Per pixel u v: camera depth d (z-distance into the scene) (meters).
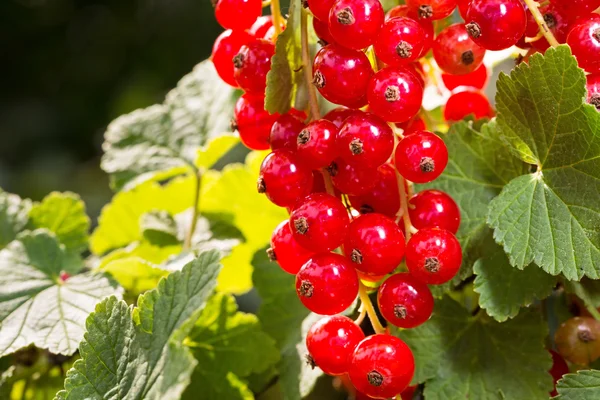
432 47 0.28
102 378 0.27
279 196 0.26
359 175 0.26
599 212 0.26
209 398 0.31
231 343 0.30
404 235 0.27
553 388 0.28
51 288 0.30
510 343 0.28
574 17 0.27
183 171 0.34
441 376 0.28
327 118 0.27
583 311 0.30
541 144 0.27
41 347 0.29
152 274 0.30
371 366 0.26
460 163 0.29
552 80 0.26
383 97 0.26
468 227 0.28
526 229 0.27
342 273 0.26
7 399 0.31
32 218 0.34
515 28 0.26
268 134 0.28
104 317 0.27
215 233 0.33
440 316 0.29
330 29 0.26
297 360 0.30
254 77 0.27
